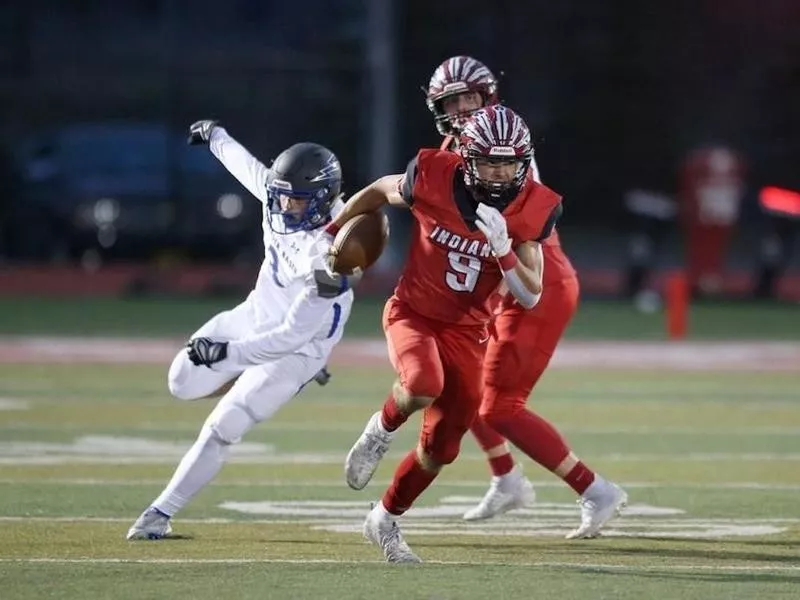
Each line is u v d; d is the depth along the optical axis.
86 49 93.62
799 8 87.88
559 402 44.28
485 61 85.06
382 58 75.88
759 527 26.83
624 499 25.81
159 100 90.62
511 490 27.42
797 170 87.75
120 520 26.77
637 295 72.62
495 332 25.98
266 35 93.56
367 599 20.44
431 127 83.00
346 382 47.69
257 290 25.38
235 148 26.25
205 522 26.89
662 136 87.75
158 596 20.52
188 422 39.69
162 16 96.19
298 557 23.47
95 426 38.88
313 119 85.75
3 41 91.69
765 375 50.75
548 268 26.17
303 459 34.59
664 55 87.56
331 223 23.86
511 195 22.44
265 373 24.83
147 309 67.25
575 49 86.69
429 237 22.92
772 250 73.44
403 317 23.30
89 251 79.75
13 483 30.67
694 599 20.67
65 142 80.62
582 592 21.02
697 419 41.34
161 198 79.06
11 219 80.19
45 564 22.64
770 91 88.06
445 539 25.67
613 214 88.50
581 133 87.50
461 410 23.09
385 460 34.97
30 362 51.38
